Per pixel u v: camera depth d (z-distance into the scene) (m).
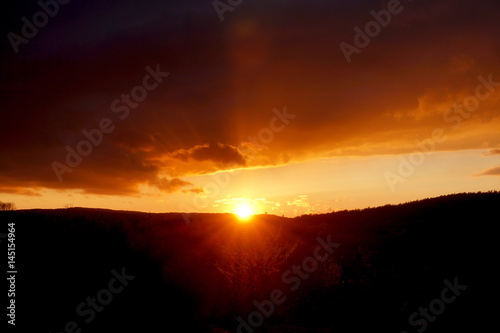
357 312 15.83
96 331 14.67
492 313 14.34
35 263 20.09
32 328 14.38
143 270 20.92
